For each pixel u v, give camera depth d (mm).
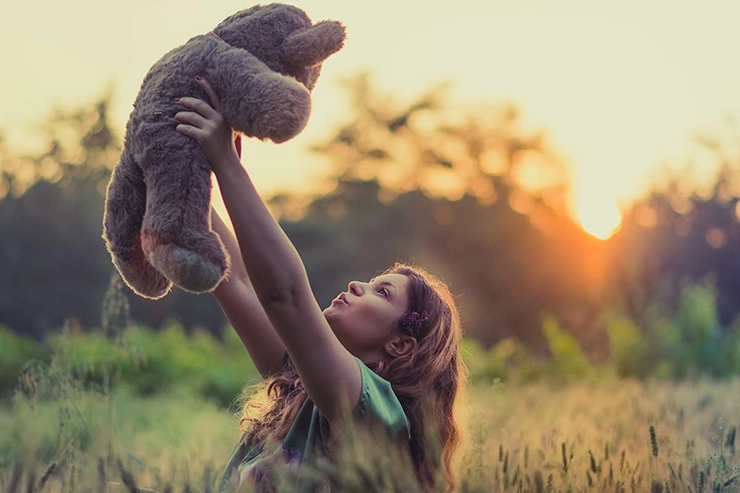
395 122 46781
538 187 46156
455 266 43250
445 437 2723
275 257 2225
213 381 11922
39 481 2625
